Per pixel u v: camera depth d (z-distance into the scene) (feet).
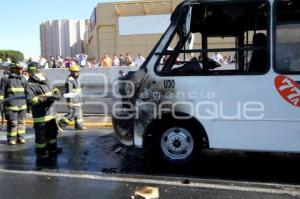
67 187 19.43
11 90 29.66
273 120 19.84
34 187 19.54
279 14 19.61
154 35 117.91
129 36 119.24
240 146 20.29
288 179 20.11
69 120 28.99
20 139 30.14
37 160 24.71
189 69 20.84
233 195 17.97
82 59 71.92
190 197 17.76
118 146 27.89
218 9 20.89
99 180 20.39
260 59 19.93
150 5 116.78
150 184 19.58
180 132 21.50
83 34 206.28
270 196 17.81
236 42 23.11
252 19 21.66
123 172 21.67
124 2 118.83
